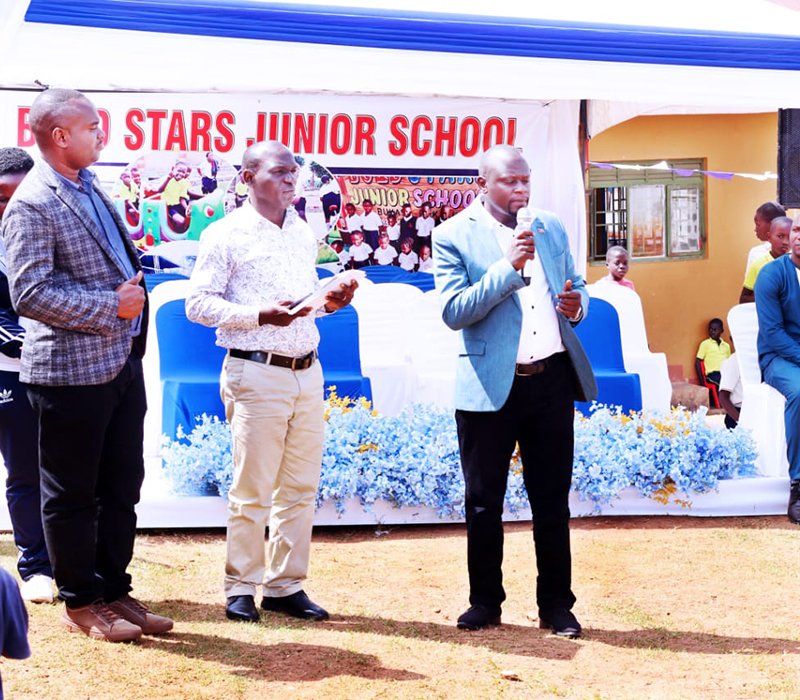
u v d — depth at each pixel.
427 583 5.27
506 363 4.39
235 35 6.12
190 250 8.84
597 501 6.67
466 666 4.12
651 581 5.36
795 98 7.16
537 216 4.60
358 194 9.17
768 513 6.90
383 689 3.86
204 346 7.57
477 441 4.50
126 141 8.65
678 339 13.34
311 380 4.63
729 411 8.89
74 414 4.05
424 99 9.20
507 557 5.79
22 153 4.79
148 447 7.68
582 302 4.46
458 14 6.51
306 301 4.32
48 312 3.94
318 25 6.25
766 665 4.19
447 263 4.50
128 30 5.96
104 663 4.02
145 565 5.45
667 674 4.08
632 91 6.88
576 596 5.11
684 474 6.77
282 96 8.89
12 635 2.06
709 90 7.02
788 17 7.82
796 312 7.16
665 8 7.63
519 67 6.64
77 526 4.18
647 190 13.20
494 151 4.51
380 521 6.40
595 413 7.28
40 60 5.86
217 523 6.25
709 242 13.38
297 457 4.67
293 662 4.12
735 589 5.25
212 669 4.01
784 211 10.27
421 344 8.46
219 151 8.82
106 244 4.17
